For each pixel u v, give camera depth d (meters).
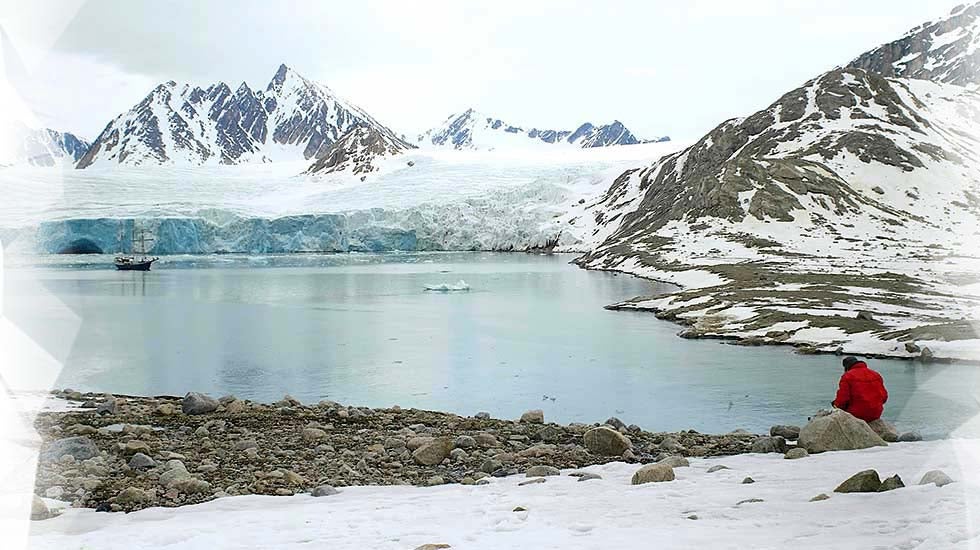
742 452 10.59
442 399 17.67
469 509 6.16
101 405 12.71
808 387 18.48
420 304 41.34
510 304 40.94
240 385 19.55
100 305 41.06
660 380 19.72
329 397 17.94
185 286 53.78
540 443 11.28
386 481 8.85
